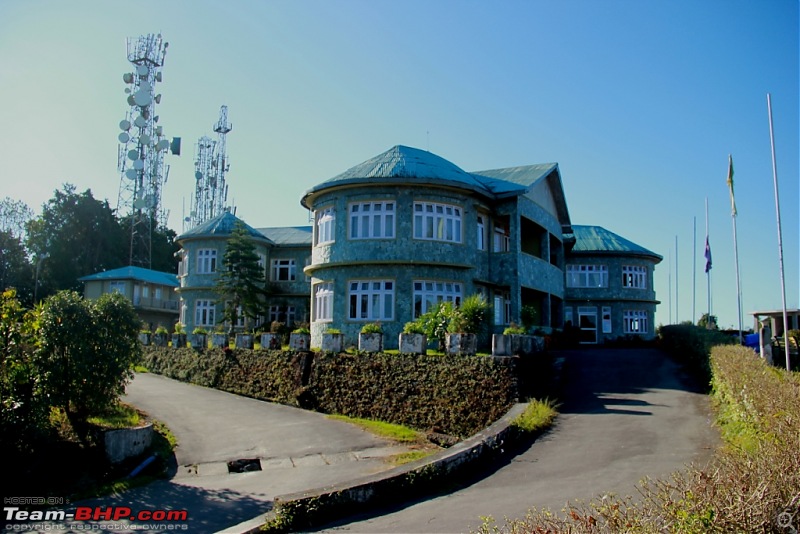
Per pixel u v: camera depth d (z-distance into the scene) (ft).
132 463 46.57
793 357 73.15
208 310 129.29
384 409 59.77
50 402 45.75
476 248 84.94
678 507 16.29
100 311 50.16
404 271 78.18
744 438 32.76
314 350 70.90
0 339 43.86
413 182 78.28
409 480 33.04
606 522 17.42
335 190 82.48
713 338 70.44
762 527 14.96
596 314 135.13
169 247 226.79
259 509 35.50
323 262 83.51
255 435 55.57
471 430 51.88
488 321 63.36
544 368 58.23
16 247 200.03
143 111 179.22
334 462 46.68
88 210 199.11
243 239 118.93
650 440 40.32
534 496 30.35
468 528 26.40
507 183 92.63
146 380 90.53
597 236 140.46
